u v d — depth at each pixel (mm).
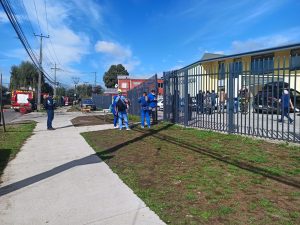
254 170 7570
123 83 62688
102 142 12797
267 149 9625
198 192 6340
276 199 5840
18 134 16062
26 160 9906
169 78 18125
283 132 10602
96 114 37562
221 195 6133
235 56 25844
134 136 13914
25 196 6633
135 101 29141
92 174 8062
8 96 86125
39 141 13695
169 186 6777
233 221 5055
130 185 7012
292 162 8117
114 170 8297
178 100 16938
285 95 11219
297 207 5473
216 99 13555
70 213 5711
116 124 18594
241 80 12094
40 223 5344
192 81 15266
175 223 5070
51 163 9422
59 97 89625
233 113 12469
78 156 10273
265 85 11250
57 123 22594
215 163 8383
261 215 5223
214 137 12070
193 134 13203
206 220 5129
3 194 6773
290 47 22219
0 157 10352
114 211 5707
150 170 8086
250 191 6273
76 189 6977
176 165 8438
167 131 14750
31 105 50656
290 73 11172
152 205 5816
